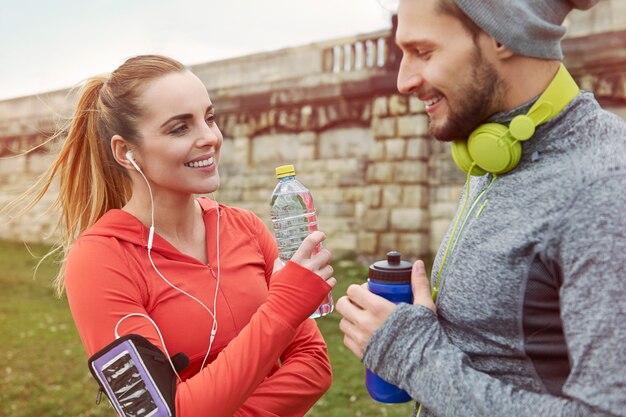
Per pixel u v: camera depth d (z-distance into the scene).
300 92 9.97
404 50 1.10
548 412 0.90
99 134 1.48
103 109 1.42
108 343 1.24
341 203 9.68
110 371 1.20
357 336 1.12
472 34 1.01
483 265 1.02
